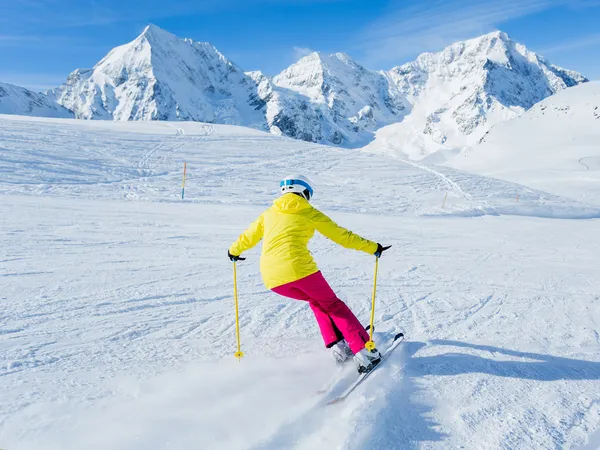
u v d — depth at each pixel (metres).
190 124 45.50
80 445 1.95
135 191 18.39
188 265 6.09
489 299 4.98
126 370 2.81
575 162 77.19
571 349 3.42
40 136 27.64
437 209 20.42
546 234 12.83
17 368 2.75
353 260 7.07
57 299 4.25
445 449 2.04
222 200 17.91
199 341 3.39
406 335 3.63
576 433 2.22
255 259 6.66
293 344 3.39
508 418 2.32
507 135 105.75
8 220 8.89
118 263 5.97
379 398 2.41
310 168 29.14
